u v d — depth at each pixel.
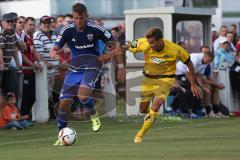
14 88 29.91
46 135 27.31
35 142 25.00
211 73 37.78
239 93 38.59
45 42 32.06
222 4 63.53
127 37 36.12
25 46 30.83
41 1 48.72
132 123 32.22
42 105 31.83
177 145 22.95
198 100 35.56
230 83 38.44
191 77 25.41
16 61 30.16
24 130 29.11
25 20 31.50
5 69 29.77
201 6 50.81
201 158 19.36
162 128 29.86
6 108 29.47
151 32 24.62
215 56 38.53
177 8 35.94
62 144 23.48
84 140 25.27
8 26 29.94
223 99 38.03
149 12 35.88
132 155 20.23
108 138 25.95
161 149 21.75
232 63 38.53
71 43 24.89
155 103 24.36
